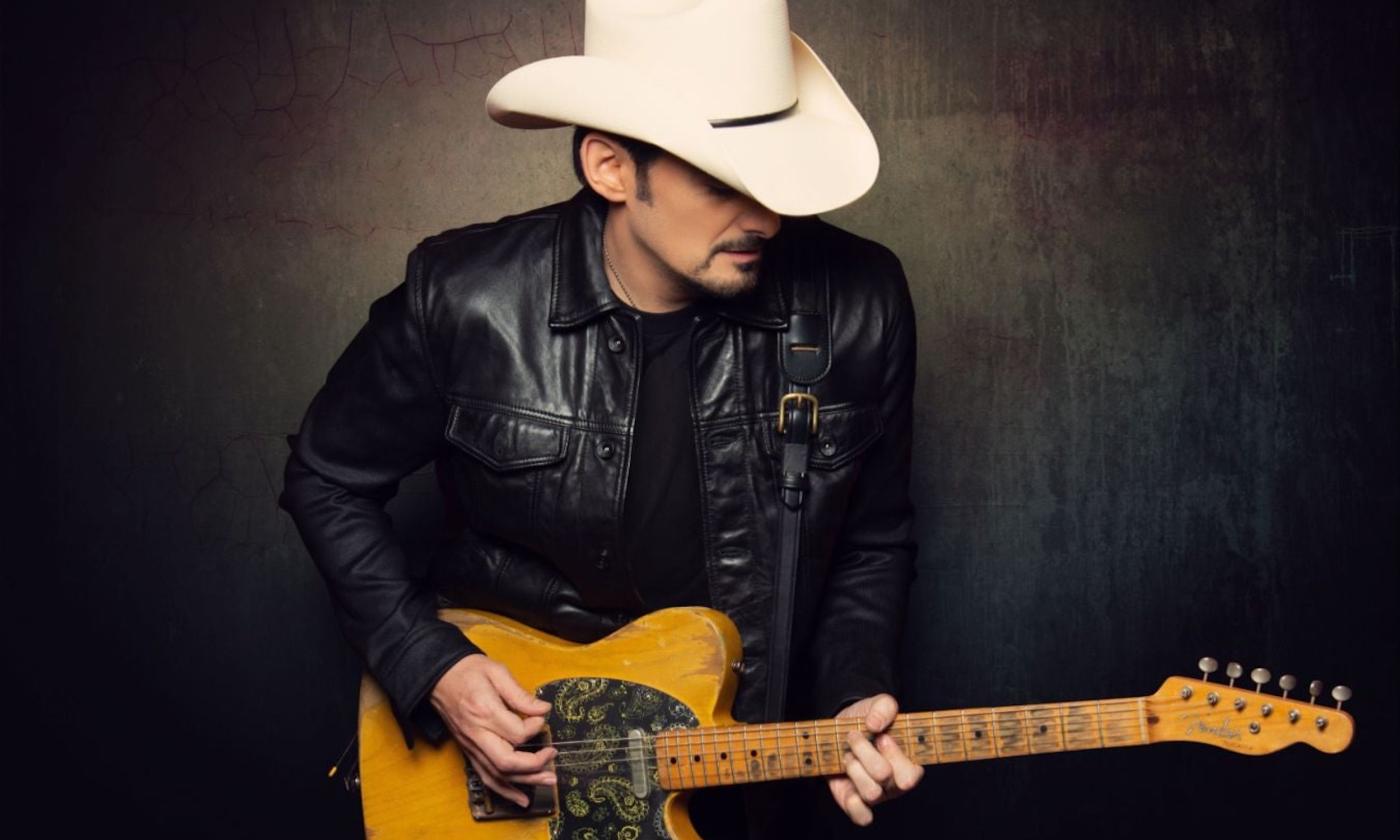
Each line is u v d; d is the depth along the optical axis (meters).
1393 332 3.39
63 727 3.58
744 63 2.10
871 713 2.08
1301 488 3.42
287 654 3.58
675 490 2.32
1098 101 3.42
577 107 2.14
